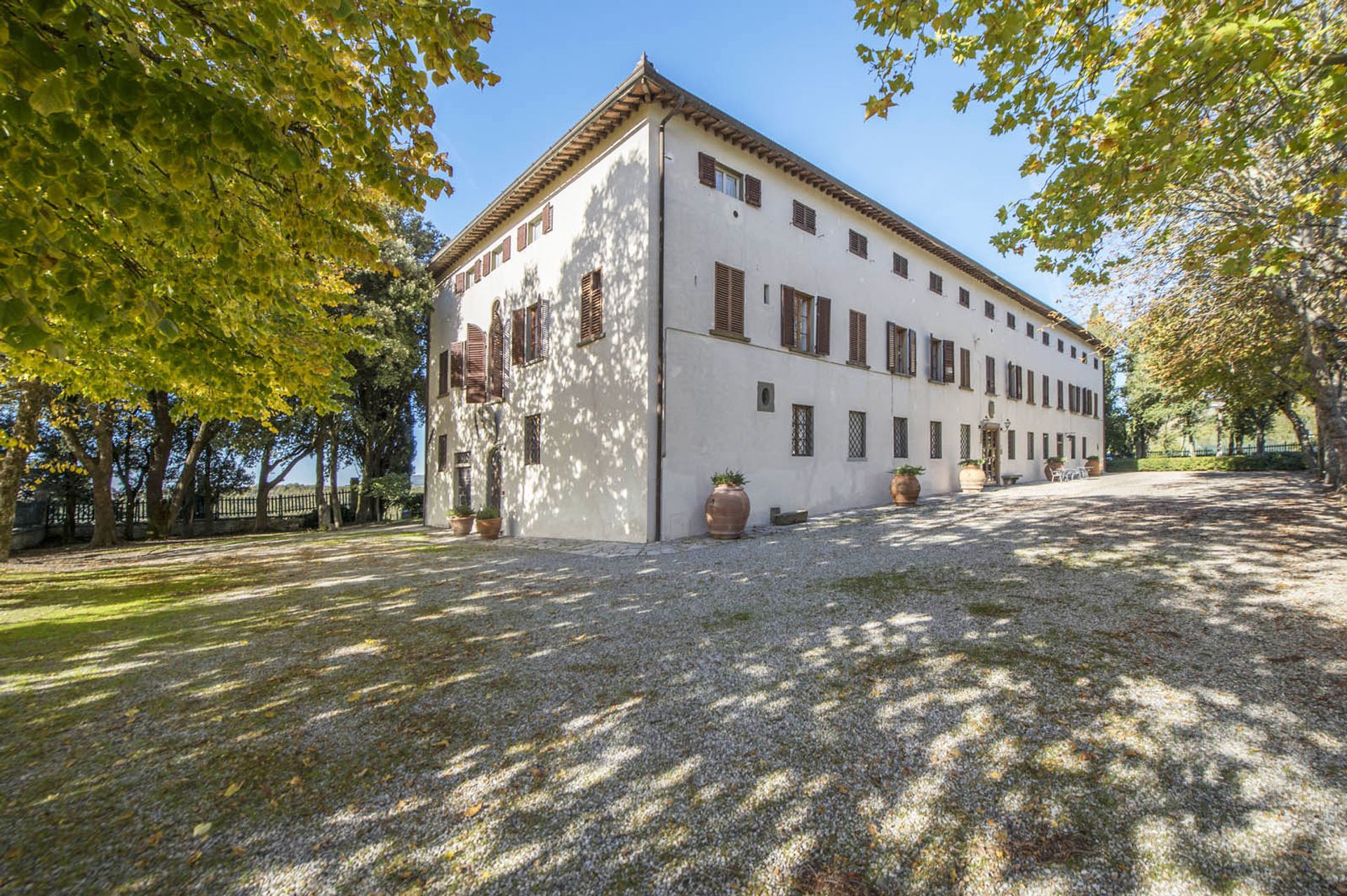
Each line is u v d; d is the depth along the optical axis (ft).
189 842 7.72
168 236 13.69
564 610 19.92
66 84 8.52
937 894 6.35
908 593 19.95
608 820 7.97
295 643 16.88
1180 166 15.38
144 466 65.82
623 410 38.83
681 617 18.38
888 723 10.56
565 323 45.01
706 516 38.52
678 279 38.78
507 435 51.78
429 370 69.97
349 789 8.95
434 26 12.11
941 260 66.39
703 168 40.88
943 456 64.34
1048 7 15.20
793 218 47.73
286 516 74.84
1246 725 9.97
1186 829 7.34
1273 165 25.72
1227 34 11.53
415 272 67.10
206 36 11.36
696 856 7.14
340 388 29.66
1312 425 98.02
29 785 9.25
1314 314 31.83
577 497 42.65
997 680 12.27
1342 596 17.29
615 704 11.87
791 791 8.52
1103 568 22.36
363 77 13.25
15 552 49.62
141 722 11.55
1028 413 84.64
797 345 47.62
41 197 11.11
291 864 7.23
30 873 7.12
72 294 10.62
